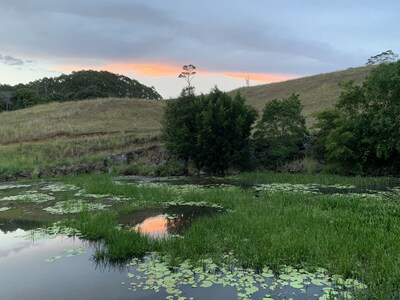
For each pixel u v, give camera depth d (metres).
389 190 20.41
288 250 9.76
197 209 16.94
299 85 60.41
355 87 27.19
